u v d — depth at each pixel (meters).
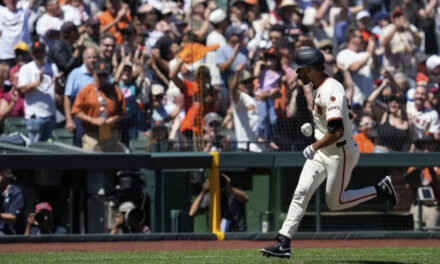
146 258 27.31
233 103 40.28
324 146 21.36
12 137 37.62
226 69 41.72
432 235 36.03
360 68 43.78
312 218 38.38
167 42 42.09
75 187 36.31
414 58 46.84
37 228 34.75
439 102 42.25
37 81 38.97
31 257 28.12
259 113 40.38
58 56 40.47
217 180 36.06
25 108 39.19
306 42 43.50
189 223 37.38
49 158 34.62
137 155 35.34
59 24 42.44
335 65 44.22
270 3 47.28
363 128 41.19
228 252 29.81
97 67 38.34
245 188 38.00
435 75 45.78
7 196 34.75
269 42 42.78
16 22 41.06
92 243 33.78
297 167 37.75
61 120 40.44
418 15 48.97
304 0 47.69
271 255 21.98
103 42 41.19
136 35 44.31
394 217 38.94
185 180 37.22
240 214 37.06
